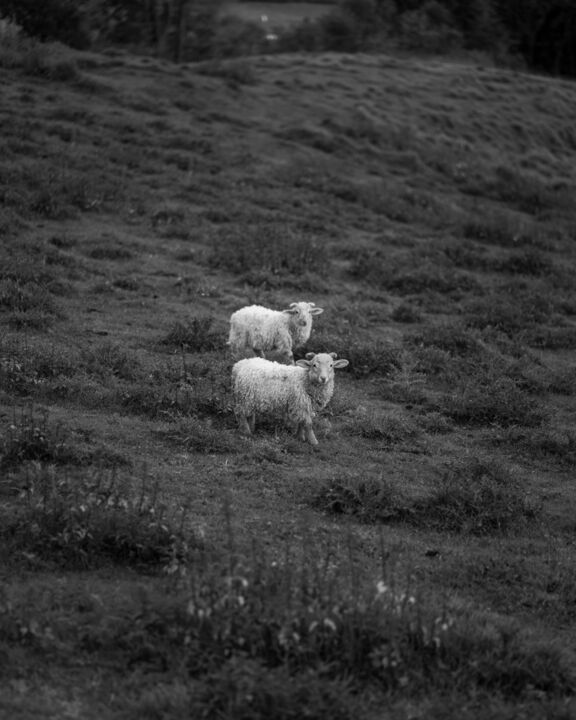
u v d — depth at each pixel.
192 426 12.96
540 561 10.72
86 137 31.62
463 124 46.94
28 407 13.17
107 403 13.87
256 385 12.98
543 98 54.25
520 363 19.06
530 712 7.45
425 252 27.52
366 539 10.55
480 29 70.69
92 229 24.80
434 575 9.86
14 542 9.26
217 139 35.41
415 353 18.73
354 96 45.84
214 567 8.94
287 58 51.34
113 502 9.92
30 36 43.78
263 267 23.64
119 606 8.29
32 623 7.77
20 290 18.19
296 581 8.41
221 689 7.01
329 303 22.06
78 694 7.24
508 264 27.69
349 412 15.20
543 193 38.81
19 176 26.17
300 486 11.76
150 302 20.02
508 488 12.55
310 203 31.03
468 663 7.88
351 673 7.61
